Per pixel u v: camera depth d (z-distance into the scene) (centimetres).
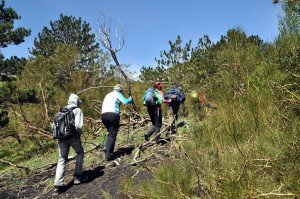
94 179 644
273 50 479
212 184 396
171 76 1372
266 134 401
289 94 439
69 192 615
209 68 574
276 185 374
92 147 890
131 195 490
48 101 1312
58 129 624
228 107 424
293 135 384
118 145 847
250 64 480
